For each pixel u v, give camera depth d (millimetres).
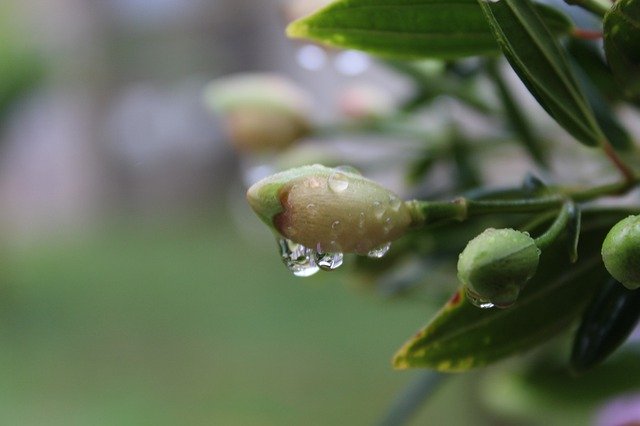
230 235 1665
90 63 1760
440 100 348
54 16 1650
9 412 1080
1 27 1325
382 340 1092
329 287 1257
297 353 1114
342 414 971
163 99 1785
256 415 1006
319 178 260
